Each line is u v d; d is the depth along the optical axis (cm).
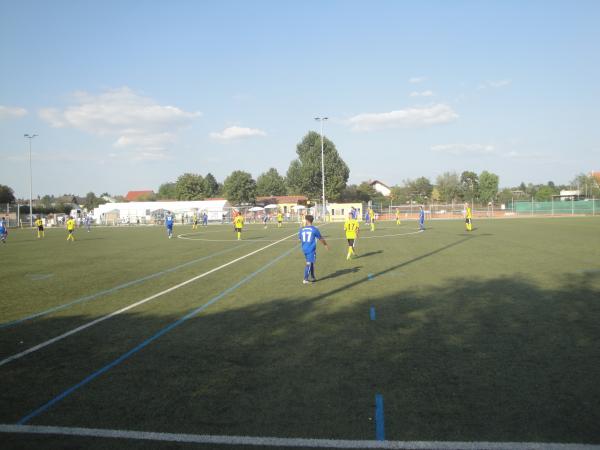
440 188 10450
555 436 384
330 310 864
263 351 625
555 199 9094
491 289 1033
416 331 706
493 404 445
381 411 435
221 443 382
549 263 1441
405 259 1655
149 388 505
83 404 467
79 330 762
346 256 1812
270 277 1302
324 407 446
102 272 1486
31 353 642
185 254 2042
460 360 570
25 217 7075
